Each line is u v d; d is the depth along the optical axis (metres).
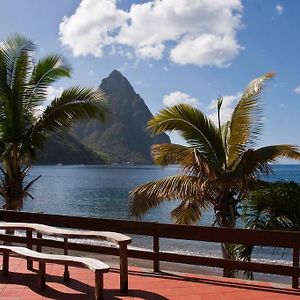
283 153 10.98
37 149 13.59
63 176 100.81
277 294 5.74
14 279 6.43
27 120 13.16
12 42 12.68
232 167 11.36
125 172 123.12
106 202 46.69
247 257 9.15
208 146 11.39
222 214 11.34
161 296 5.66
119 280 6.39
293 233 5.94
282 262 18.42
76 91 12.75
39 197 51.66
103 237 6.05
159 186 11.14
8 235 7.91
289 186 9.06
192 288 5.98
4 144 13.12
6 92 12.65
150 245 22.88
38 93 13.21
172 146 11.44
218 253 21.00
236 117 11.09
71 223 7.32
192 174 10.89
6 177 13.30
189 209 11.99
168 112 11.20
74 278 6.48
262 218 9.03
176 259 6.58
